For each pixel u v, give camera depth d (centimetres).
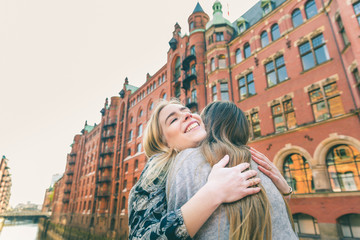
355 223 862
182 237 61
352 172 909
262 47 1452
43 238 5194
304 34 1200
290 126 1155
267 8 1523
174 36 2484
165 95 2442
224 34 1786
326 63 1064
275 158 1157
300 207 1016
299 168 1079
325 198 938
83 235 3312
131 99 3231
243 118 111
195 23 2139
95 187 3478
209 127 104
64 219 4675
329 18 1102
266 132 1249
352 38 921
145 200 85
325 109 1031
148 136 133
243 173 75
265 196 72
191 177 75
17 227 8094
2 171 8088
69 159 5772
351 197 869
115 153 3161
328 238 892
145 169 102
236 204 66
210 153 84
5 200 9656
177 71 2342
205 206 62
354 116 917
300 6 1260
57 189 6575
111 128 3709
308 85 1114
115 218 2616
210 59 1758
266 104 1294
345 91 969
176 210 66
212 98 1642
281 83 1241
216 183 68
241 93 1507
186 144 104
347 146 941
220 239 61
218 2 1955
